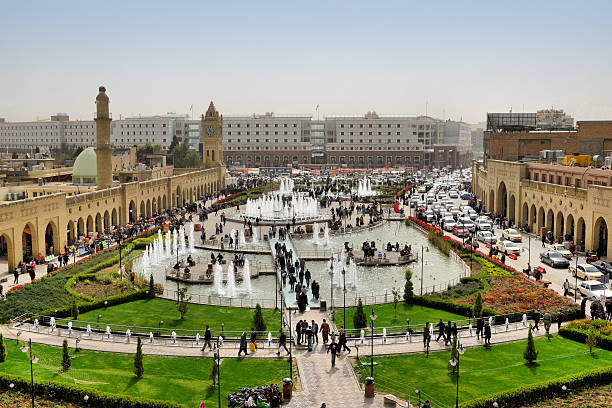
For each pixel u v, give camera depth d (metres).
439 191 179.62
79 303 56.47
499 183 123.38
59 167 157.00
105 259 78.94
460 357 43.75
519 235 93.25
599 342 45.25
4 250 84.31
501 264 73.75
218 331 50.19
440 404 36.03
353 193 167.88
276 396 36.38
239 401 36.22
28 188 113.25
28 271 70.69
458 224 108.38
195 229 107.00
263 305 59.34
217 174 184.88
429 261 83.06
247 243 95.19
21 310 53.47
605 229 79.06
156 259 83.69
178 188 145.88
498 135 136.12
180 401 36.75
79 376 39.75
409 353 44.81
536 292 60.38
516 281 65.62
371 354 42.84
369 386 37.53
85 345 46.78
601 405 35.75
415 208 132.38
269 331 50.28
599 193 77.62
